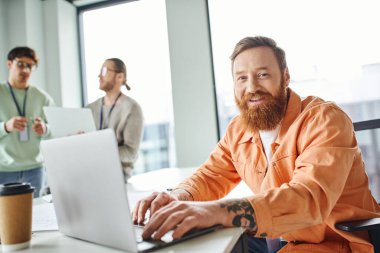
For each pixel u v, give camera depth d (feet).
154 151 10.72
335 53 8.38
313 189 2.24
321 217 2.21
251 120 3.23
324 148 2.49
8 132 6.76
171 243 1.83
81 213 1.98
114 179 1.65
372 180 3.70
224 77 9.37
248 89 3.22
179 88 9.50
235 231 2.00
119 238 1.74
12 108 7.36
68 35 11.16
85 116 5.91
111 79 7.11
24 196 2.02
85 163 1.81
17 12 10.29
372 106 8.13
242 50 3.25
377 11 8.13
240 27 9.25
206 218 1.99
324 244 2.76
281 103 3.17
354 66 8.25
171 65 9.57
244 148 3.46
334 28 8.43
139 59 10.26
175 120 9.54
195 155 9.36
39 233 2.36
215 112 9.28
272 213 2.09
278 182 2.98
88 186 1.84
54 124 5.32
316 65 8.45
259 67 3.15
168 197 2.53
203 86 9.29
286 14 8.86
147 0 10.48
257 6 9.13
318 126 2.70
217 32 9.45
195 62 9.36
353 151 2.57
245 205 2.11
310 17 8.63
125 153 6.56
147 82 10.05
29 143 7.41
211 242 1.83
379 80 8.11
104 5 11.16
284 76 3.25
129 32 10.61
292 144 2.91
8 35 10.39
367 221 2.44
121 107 6.93
